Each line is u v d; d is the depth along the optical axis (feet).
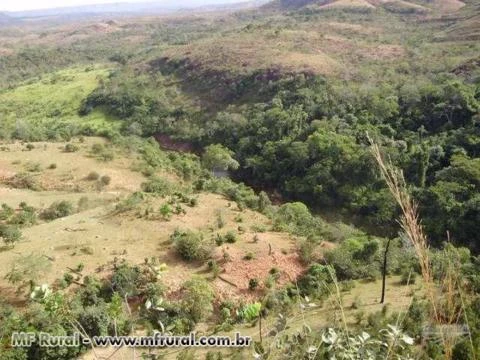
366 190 135.64
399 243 91.09
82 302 68.69
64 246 89.66
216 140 195.21
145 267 81.05
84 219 106.11
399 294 73.20
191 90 254.27
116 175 147.33
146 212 102.32
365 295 74.43
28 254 84.48
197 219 102.47
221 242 90.84
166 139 215.72
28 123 218.38
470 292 55.93
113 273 78.69
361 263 84.64
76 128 219.82
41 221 111.34
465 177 123.13
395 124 161.07
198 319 69.56
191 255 86.28
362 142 149.69
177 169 159.12
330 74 218.79
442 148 139.03
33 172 144.97
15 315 56.39
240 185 133.39
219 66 260.01
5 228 92.32
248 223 103.24
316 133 153.58
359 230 119.96
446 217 115.14
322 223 113.39
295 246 93.04
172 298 74.74
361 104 175.52
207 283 78.02
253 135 181.16
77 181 141.69
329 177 141.79
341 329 12.61
